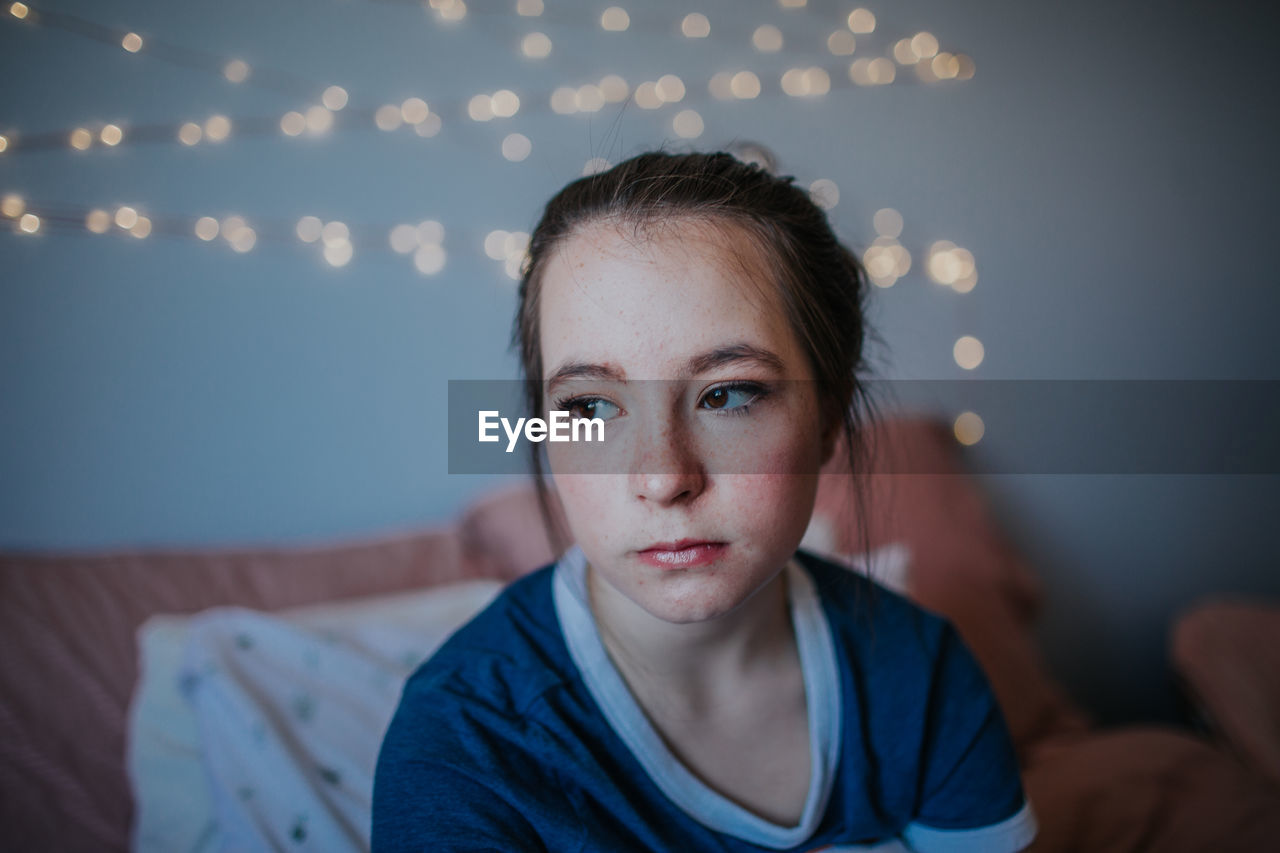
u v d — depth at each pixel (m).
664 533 0.50
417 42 1.40
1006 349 1.72
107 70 1.24
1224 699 1.35
